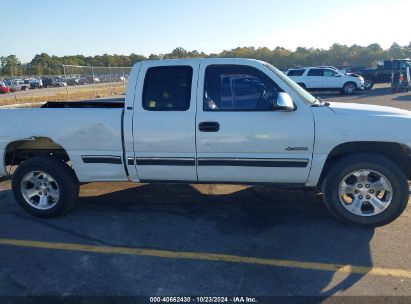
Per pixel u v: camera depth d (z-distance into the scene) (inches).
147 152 176.1
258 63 170.7
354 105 179.5
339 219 171.9
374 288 126.3
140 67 176.7
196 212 194.1
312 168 167.8
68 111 182.1
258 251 152.6
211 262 144.9
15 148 198.4
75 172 185.5
